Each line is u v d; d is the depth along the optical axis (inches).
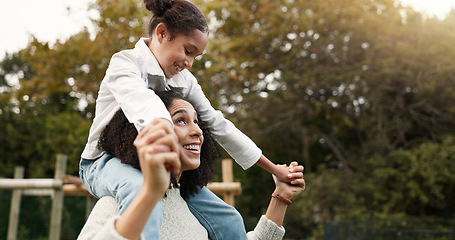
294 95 439.8
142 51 60.6
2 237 308.2
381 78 405.1
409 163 378.9
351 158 435.8
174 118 51.1
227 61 362.6
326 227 322.3
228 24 405.7
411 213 388.2
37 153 494.6
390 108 415.5
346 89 422.0
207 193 61.5
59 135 444.5
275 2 429.7
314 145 498.9
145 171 31.2
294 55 423.8
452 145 374.6
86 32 317.4
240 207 468.8
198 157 52.3
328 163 492.4
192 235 51.5
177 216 50.8
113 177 49.3
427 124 416.5
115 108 55.0
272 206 64.3
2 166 501.0
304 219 421.1
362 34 415.5
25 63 704.4
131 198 44.5
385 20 427.5
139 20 254.7
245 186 464.8
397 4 443.5
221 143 66.2
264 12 422.3
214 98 364.5
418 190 361.7
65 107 548.7
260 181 490.6
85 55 311.0
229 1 392.2
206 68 301.9
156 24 62.1
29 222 319.9
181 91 64.7
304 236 422.9
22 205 321.4
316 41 420.5
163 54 60.8
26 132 526.0
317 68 423.8
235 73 393.4
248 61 422.9
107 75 56.2
